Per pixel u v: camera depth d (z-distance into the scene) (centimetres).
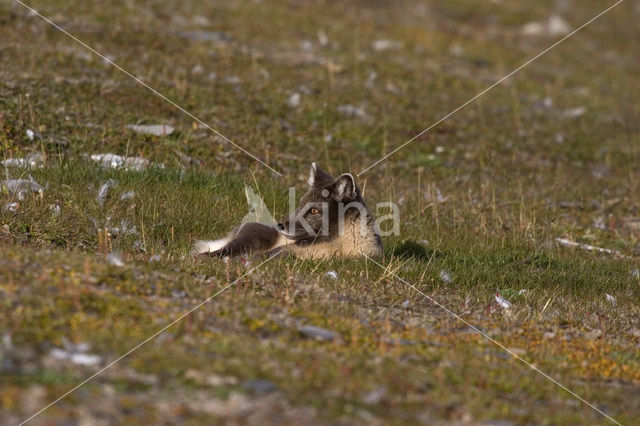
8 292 2072
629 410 2058
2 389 1614
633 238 4731
